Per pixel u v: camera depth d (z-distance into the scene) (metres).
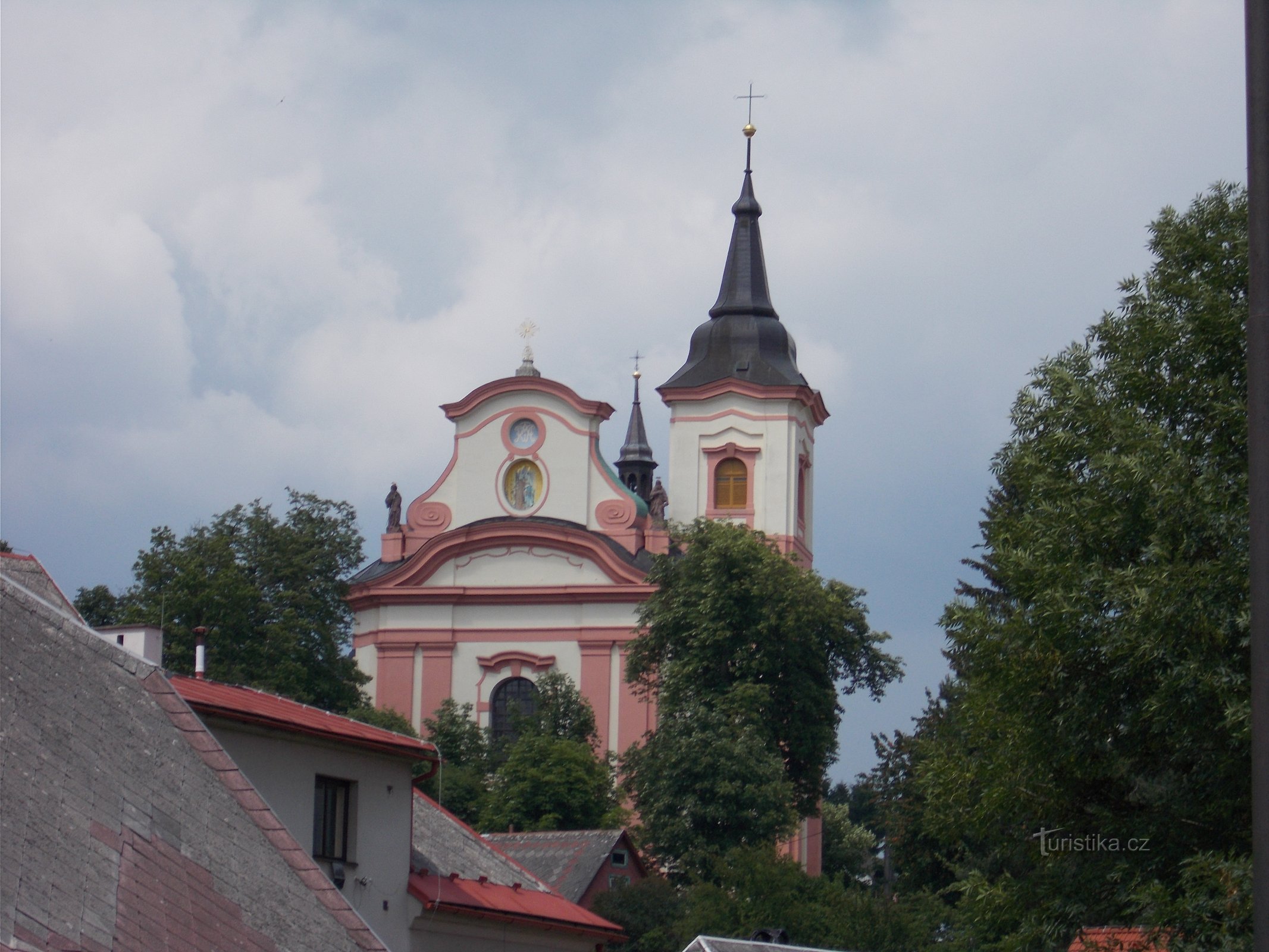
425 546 93.62
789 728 80.75
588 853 64.50
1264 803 13.66
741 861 62.47
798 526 98.69
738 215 104.44
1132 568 27.42
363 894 31.84
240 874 19.59
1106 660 27.86
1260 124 14.45
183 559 80.56
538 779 76.75
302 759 30.67
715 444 97.50
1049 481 29.75
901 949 58.53
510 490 95.56
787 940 50.41
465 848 38.81
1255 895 13.73
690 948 37.88
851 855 106.94
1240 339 28.62
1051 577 28.47
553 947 37.47
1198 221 30.33
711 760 74.69
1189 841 27.67
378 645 93.75
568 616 92.62
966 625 29.77
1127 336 30.17
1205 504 27.38
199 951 17.92
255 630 80.81
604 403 95.31
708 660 80.31
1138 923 27.97
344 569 85.00
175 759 20.14
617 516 94.25
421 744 33.44
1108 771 28.89
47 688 19.34
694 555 82.81
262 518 83.69
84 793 18.50
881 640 82.56
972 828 30.81
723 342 100.69
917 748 32.81
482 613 93.44
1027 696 28.80
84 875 17.47
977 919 30.12
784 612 79.88
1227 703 25.94
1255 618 13.87
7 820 17.22
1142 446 28.06
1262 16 14.58
